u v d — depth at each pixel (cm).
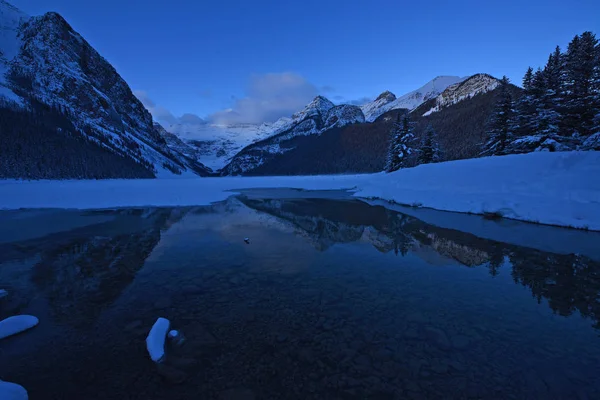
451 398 332
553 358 405
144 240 1126
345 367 388
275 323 508
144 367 395
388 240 1095
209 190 3541
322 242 1084
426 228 1272
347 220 1527
